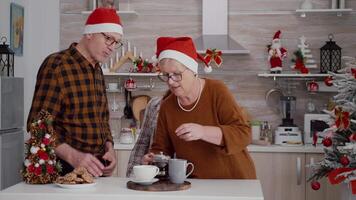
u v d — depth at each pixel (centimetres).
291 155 464
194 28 528
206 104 254
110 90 520
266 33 522
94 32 295
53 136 244
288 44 520
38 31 533
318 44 517
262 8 522
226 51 491
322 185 459
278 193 467
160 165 243
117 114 523
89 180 230
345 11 496
